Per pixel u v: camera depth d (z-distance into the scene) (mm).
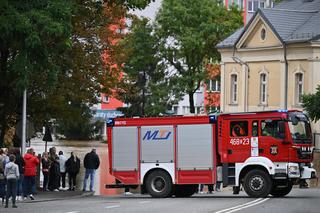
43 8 40875
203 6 100125
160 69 103312
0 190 39344
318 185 65438
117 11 53625
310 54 80812
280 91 84125
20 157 41750
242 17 104562
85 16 51125
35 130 55281
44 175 50656
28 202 40969
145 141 45750
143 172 45719
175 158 45031
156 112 101312
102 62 53281
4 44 43000
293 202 39062
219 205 37219
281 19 85375
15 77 45312
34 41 39531
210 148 44250
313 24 83000
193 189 46906
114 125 46375
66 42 42156
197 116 44625
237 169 43500
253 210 33969
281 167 42625
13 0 40312
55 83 43656
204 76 100938
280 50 83938
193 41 98188
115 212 33312
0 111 49750
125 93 56594
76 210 34594
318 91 67188
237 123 43656
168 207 36094
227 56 90938
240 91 89312
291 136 42625
